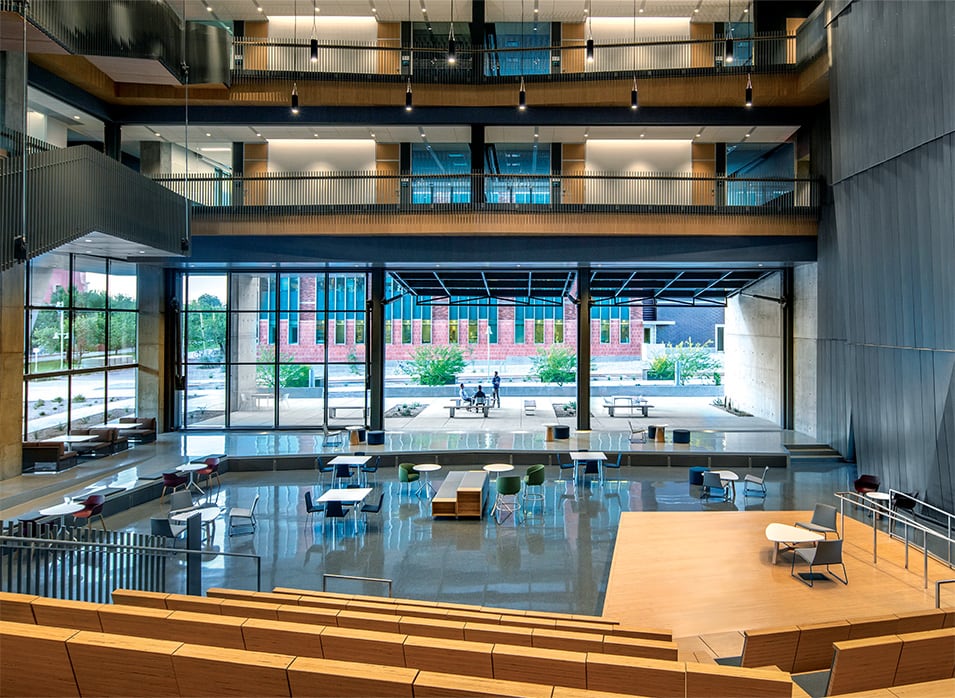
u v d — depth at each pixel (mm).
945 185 12141
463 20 23531
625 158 23531
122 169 15109
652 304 27781
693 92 20125
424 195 21172
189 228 18562
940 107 12164
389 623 5902
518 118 20906
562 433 20562
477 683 3432
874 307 15023
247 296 23781
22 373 16031
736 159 26781
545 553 11523
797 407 22797
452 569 10781
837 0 16297
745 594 9445
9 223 11672
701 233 20062
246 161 23453
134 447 19938
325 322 23797
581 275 22422
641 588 9703
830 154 19609
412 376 38906
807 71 18938
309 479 17422
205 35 19438
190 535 9578
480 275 25344
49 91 17938
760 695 4012
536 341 39594
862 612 8812
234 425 23703
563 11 23062
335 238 20375
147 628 5105
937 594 8727
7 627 4195
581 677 4234
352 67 23266
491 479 17438
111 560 8680
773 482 16859
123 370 22172
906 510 13742
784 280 23297
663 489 16156
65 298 19078
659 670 4141
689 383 41938
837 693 5355
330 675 3570
